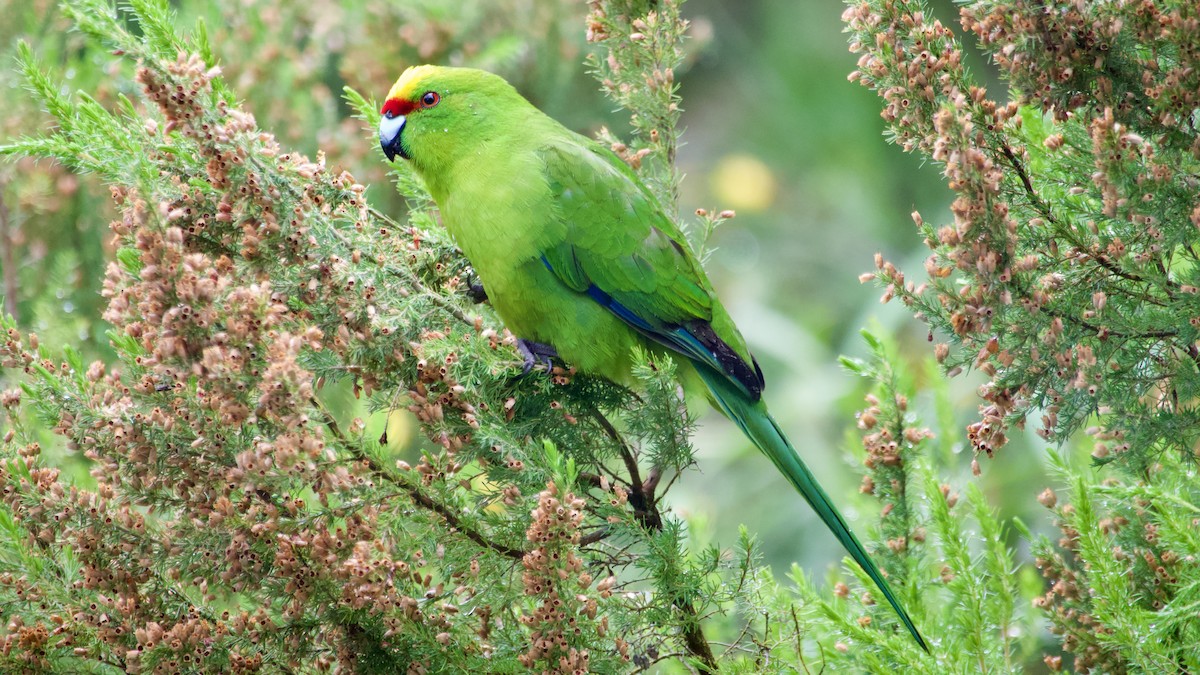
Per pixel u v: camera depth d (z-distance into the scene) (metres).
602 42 7.89
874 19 6.02
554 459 5.25
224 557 5.57
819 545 11.74
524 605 6.08
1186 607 5.22
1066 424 5.54
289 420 5.12
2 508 5.71
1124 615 5.53
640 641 5.90
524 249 7.77
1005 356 5.58
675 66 7.92
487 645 5.73
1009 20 5.72
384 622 5.60
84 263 9.99
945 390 7.48
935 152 5.39
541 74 12.43
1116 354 5.67
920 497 6.97
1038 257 5.89
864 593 6.80
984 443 5.64
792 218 14.49
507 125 8.06
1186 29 5.42
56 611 5.63
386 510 5.84
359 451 5.75
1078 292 5.80
